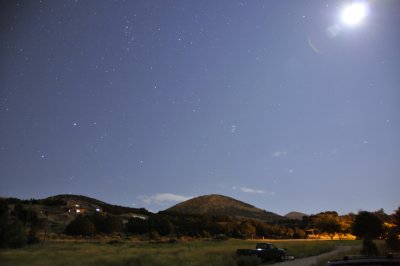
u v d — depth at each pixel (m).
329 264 5.66
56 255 33.03
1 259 28.86
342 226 102.56
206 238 87.12
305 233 120.38
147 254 32.91
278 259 31.67
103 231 89.38
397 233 36.34
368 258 5.70
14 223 49.53
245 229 103.56
